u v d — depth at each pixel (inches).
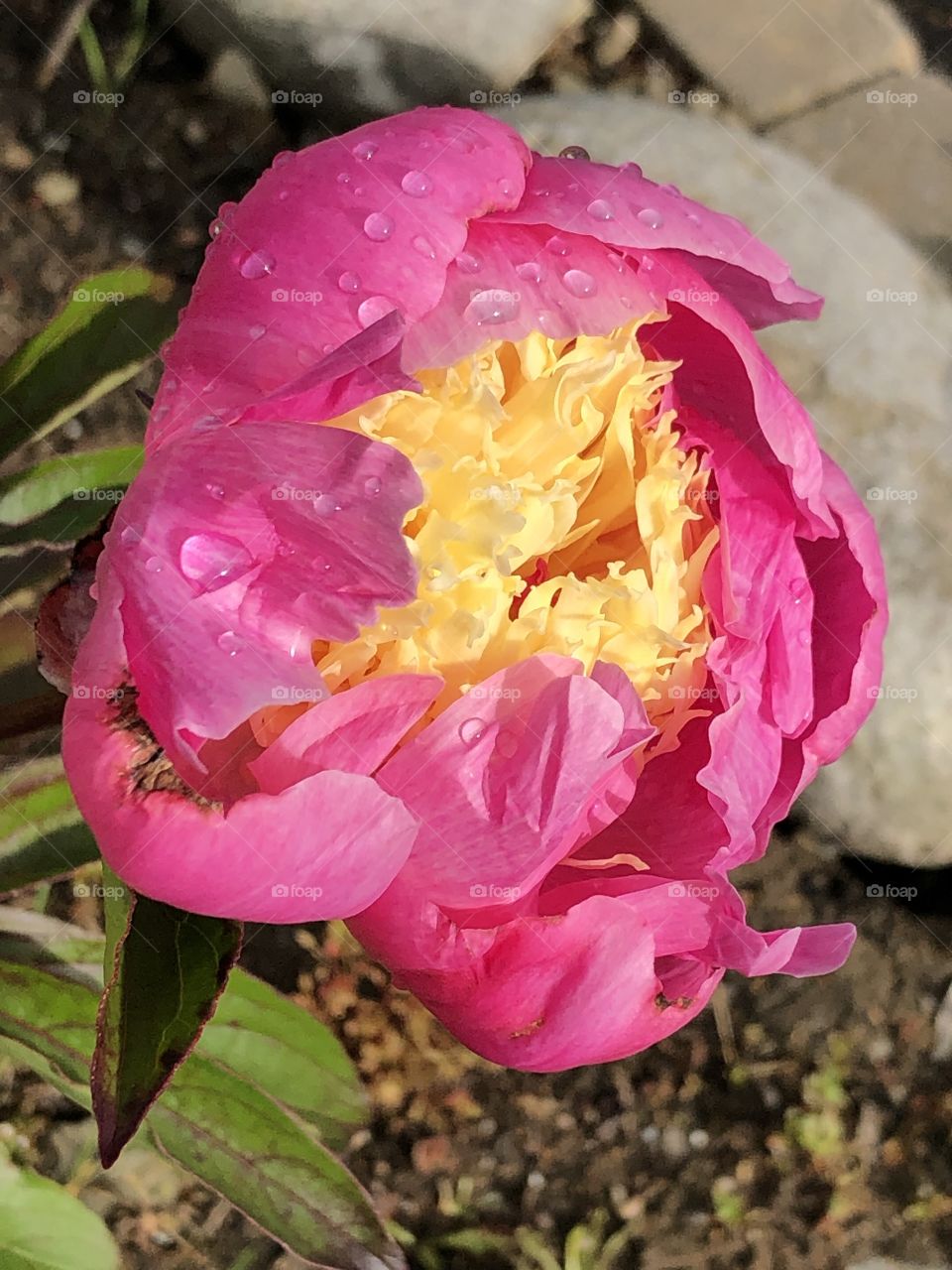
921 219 23.8
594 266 10.5
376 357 9.4
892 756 19.6
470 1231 18.2
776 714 11.3
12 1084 16.4
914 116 24.3
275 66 20.6
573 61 23.1
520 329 10.2
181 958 10.2
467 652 10.4
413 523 10.6
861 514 12.0
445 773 9.9
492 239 10.4
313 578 9.4
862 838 20.2
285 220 9.9
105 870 10.5
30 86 19.6
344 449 9.4
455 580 10.2
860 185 23.7
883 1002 20.3
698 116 21.1
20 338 18.8
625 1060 19.6
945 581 19.5
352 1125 14.6
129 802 9.3
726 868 10.6
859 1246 19.2
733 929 10.4
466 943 10.1
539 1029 10.3
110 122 20.0
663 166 19.9
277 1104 13.0
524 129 20.1
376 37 20.5
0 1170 13.7
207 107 20.6
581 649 10.7
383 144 10.1
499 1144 18.7
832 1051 20.0
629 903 10.4
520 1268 18.2
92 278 12.9
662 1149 19.1
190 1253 16.7
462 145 10.3
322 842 9.4
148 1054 10.2
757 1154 19.4
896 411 19.7
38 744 15.1
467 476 10.3
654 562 11.0
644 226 10.5
